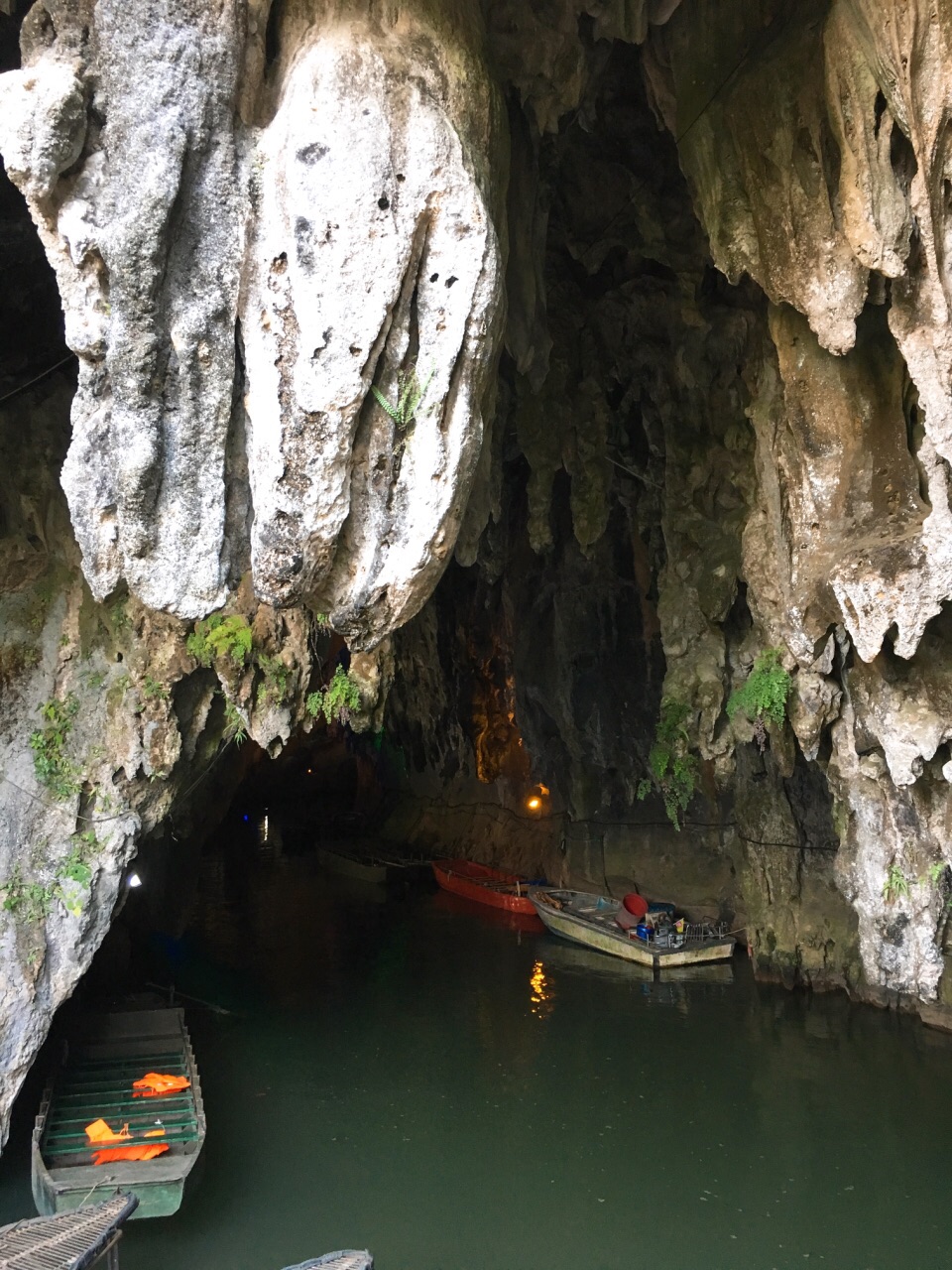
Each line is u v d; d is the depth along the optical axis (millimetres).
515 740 23266
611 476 16219
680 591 14859
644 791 17359
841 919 15070
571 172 13320
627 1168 10367
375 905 22359
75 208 6777
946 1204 9547
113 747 11055
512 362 14492
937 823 11320
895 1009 14148
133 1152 8883
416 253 7152
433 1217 9461
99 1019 12594
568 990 15992
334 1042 13828
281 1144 10875
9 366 11898
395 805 28719
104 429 7230
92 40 6797
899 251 8000
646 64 10180
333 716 11812
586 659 18719
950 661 10516
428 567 7496
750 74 8906
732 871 18250
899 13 7129
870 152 7918
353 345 6930
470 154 7406
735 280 9828
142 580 7504
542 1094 12086
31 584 11562
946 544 9172
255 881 25328
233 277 7152
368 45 7148
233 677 10977
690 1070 12719
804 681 11953
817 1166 10281
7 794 10609
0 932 10031
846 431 10312
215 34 6809
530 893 20438
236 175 7090
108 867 10789
